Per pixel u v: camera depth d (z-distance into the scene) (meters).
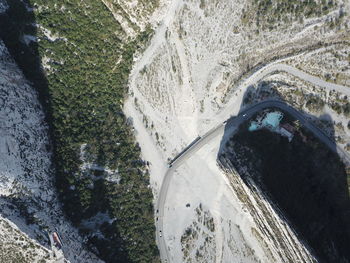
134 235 91.50
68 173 87.44
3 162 78.44
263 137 94.75
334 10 92.44
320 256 88.12
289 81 94.88
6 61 84.94
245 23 94.56
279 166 93.50
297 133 94.38
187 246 93.62
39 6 89.25
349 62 92.75
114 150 93.81
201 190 95.38
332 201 93.38
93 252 86.94
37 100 87.75
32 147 83.62
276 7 93.12
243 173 92.38
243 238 92.94
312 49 93.38
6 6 87.75
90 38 93.06
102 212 90.00
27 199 80.25
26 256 77.69
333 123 93.69
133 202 93.12
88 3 92.38
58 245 80.56
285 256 88.25
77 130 90.50
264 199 88.69
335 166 93.25
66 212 86.00
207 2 95.00
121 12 94.25
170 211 95.06
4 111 81.12
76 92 92.06
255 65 95.31
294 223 89.19
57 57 90.19
